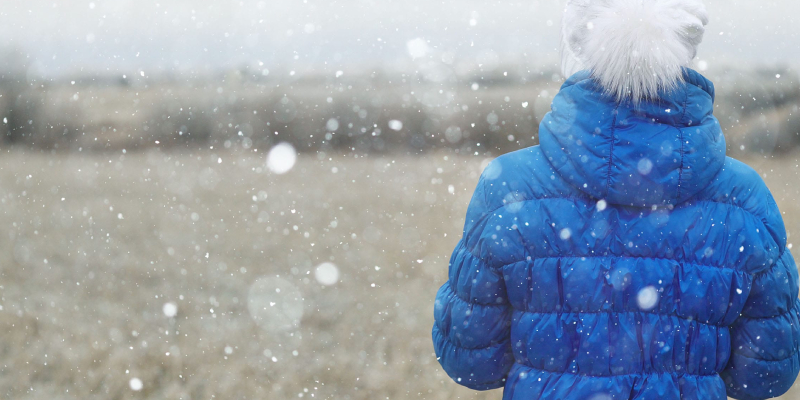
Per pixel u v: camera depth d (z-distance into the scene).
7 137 19.47
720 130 1.38
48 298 5.67
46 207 10.59
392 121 18.81
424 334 4.82
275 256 7.30
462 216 9.53
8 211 10.18
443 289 1.62
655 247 1.36
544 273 1.39
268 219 9.45
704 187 1.36
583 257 1.37
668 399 1.37
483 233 1.45
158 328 4.94
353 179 13.43
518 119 18.25
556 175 1.40
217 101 20.95
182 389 3.87
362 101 19.73
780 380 1.52
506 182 1.44
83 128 19.69
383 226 8.88
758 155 13.40
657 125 1.33
